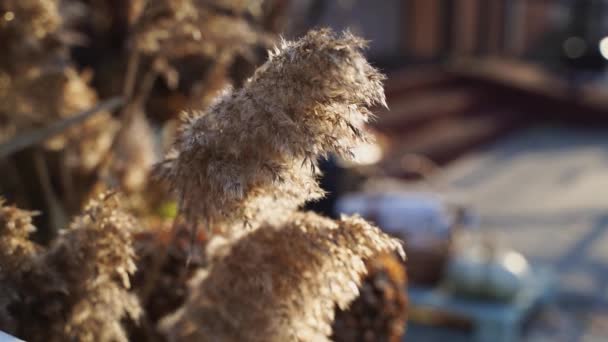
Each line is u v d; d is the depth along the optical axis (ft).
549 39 49.01
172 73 4.07
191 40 3.84
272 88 2.55
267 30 4.86
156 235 3.41
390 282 3.56
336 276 2.81
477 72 38.09
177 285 3.33
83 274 2.88
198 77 4.65
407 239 11.17
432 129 29.68
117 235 2.87
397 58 37.45
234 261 2.86
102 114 4.21
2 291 2.81
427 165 23.99
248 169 2.59
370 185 12.23
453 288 12.86
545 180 25.22
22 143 3.55
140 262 3.32
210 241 3.07
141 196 4.44
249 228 2.81
